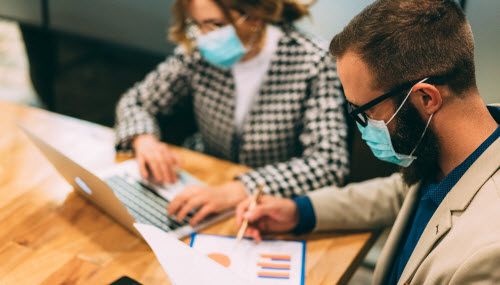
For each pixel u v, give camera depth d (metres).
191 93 1.83
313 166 1.41
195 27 1.72
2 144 1.51
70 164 1.12
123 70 3.44
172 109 1.83
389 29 0.83
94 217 1.22
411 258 0.94
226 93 1.68
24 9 3.21
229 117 1.70
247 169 1.48
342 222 1.21
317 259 1.11
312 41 1.59
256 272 1.06
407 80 0.83
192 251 0.92
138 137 1.56
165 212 1.23
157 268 1.06
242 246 1.14
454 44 0.81
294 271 1.07
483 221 0.79
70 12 3.12
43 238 1.14
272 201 1.22
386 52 0.83
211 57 1.55
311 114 1.55
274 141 1.65
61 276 1.03
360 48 0.85
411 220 1.08
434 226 0.89
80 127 1.65
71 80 3.42
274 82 1.61
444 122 0.85
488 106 0.93
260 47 1.59
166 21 2.84
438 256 0.84
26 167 1.40
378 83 0.86
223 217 1.23
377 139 0.95
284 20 1.63
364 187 1.27
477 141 0.85
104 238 1.15
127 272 1.05
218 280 0.87
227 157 1.78
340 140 1.48
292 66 1.59
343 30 0.91
